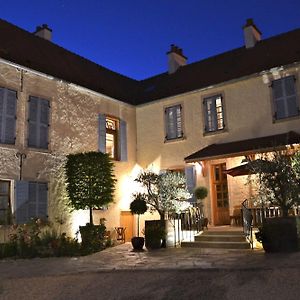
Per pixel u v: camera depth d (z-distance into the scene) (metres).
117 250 11.14
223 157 13.11
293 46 14.93
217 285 6.11
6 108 12.18
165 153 16.12
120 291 6.19
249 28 17.09
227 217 14.27
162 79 19.00
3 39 14.20
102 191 13.10
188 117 15.75
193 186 14.70
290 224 8.81
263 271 6.57
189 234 11.74
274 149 10.23
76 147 14.22
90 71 17.80
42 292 6.34
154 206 11.95
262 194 9.78
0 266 8.66
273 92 13.80
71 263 8.77
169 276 6.86
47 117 13.39
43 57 15.26
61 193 13.33
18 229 11.48
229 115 14.70
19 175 12.16
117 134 16.39
